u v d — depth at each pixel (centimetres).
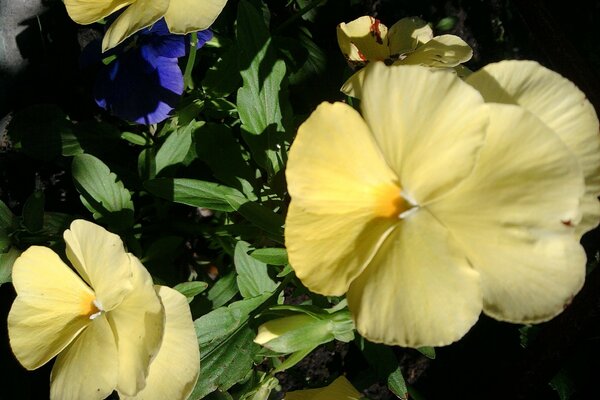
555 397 39
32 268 26
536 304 20
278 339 26
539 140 19
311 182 21
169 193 30
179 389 25
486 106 19
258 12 33
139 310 24
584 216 21
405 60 28
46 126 35
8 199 37
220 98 34
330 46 39
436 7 43
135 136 35
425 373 40
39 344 26
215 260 36
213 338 29
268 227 29
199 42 32
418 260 20
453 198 20
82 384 24
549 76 21
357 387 33
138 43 31
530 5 35
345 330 27
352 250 21
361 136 21
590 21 45
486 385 39
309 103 37
